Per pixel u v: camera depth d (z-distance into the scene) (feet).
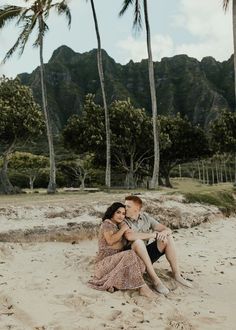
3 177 111.04
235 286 23.47
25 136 114.32
